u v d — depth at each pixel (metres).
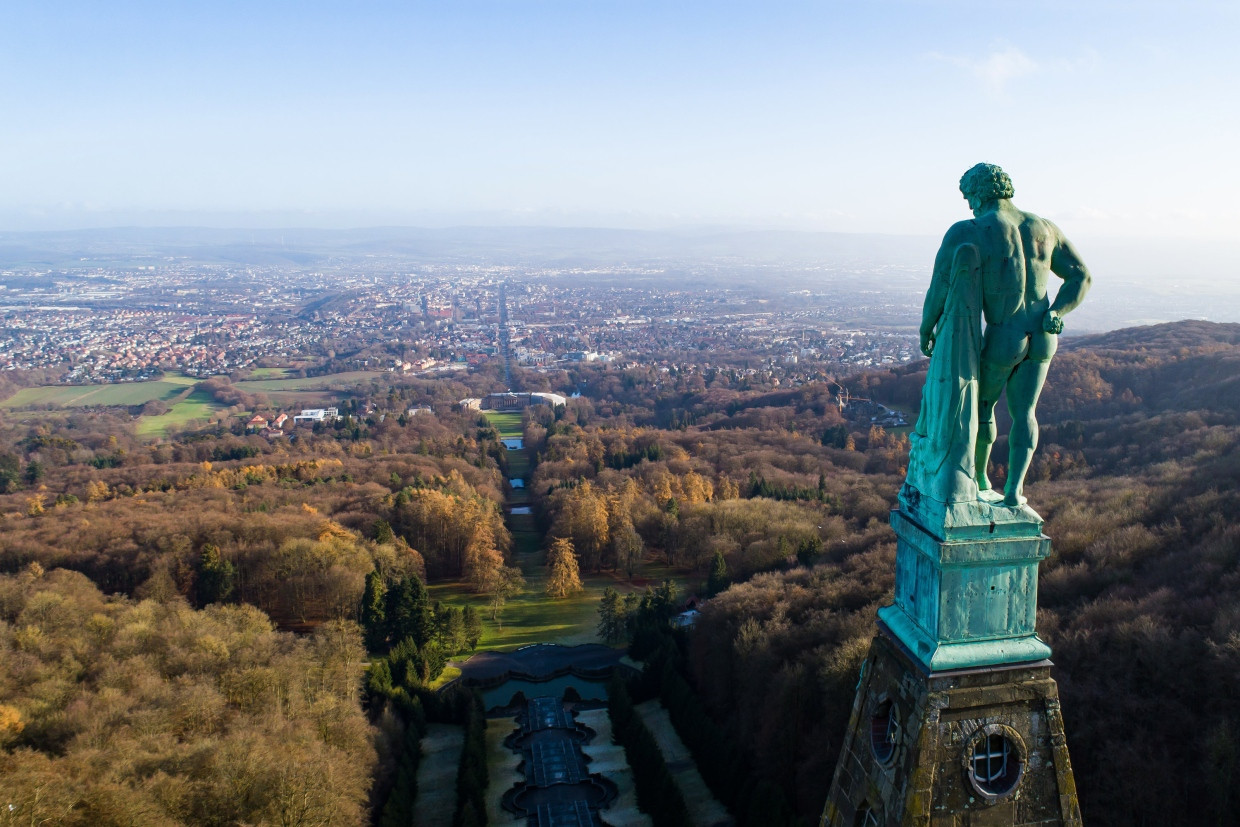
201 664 97.00
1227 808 66.50
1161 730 72.31
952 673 17.53
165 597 130.88
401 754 96.94
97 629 106.31
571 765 100.38
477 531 161.75
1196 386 199.38
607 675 125.75
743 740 96.69
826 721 85.50
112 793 64.94
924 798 17.19
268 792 71.25
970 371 17.97
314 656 106.00
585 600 154.12
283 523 152.50
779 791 76.44
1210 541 97.12
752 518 156.12
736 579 141.25
